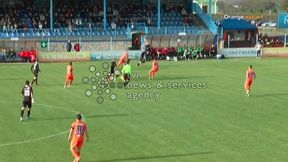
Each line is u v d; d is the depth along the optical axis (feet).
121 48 372.58
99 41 367.66
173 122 158.61
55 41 354.95
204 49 365.61
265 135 143.23
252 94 211.41
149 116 167.02
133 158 121.19
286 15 501.56
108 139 138.10
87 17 403.13
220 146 131.85
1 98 197.77
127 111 175.01
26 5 402.93
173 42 376.68
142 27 393.29
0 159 119.75
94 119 162.30
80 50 361.71
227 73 278.87
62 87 225.35
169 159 120.37
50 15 384.68
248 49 378.32
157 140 137.28
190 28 401.29
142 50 334.65
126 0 425.69
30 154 124.06
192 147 130.72
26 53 329.93
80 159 119.44
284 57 376.68
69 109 177.99
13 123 156.76
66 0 409.90
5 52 330.34
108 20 403.54
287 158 121.70
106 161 119.03
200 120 161.58
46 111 174.29
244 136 142.00
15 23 379.96
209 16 409.90
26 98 160.97
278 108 181.98
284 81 250.57
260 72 285.43
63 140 136.87
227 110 177.78
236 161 119.24
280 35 439.63
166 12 424.05
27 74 269.03
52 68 297.74
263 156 123.24
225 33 394.32
